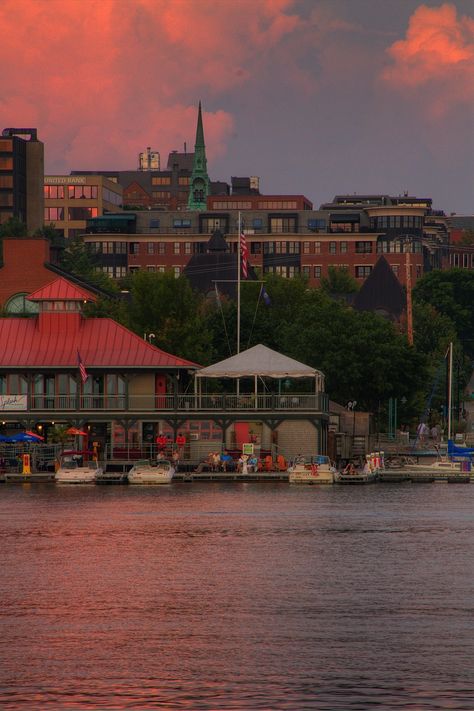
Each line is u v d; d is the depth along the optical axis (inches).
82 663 3986.2
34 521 7411.4
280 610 4702.3
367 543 6515.8
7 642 4232.3
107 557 5989.2
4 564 5762.8
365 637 4281.5
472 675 3841.0
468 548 6318.9
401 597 4936.0
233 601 4872.0
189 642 4229.8
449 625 4441.4
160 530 7003.0
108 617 4598.9
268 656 4052.7
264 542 6535.4
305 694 3673.7
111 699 3634.4
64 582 5280.5
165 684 3772.1
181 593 5032.0
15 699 3636.8
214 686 3750.0
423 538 6712.6
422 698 3636.8
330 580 5324.8
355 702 3602.4
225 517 7682.1
